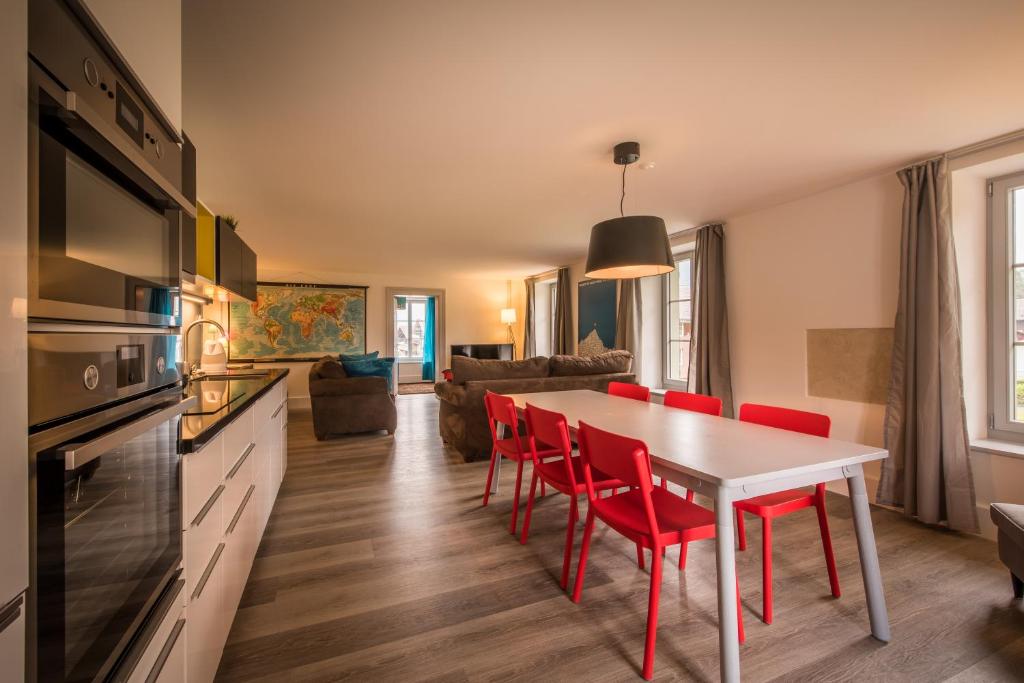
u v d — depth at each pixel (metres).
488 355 8.41
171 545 1.04
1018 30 1.57
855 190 3.19
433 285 8.28
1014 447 2.53
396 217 4.07
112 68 0.85
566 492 2.08
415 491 3.24
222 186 3.19
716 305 4.18
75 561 0.70
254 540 2.06
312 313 7.33
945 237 2.62
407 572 2.12
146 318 0.98
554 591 1.96
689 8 1.47
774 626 1.72
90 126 0.68
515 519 2.56
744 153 2.68
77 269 0.70
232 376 3.14
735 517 2.57
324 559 2.24
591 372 4.33
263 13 1.47
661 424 2.15
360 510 2.89
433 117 2.21
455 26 1.55
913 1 1.43
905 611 1.82
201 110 2.13
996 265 2.71
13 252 0.54
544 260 6.48
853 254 3.20
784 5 1.45
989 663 1.53
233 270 3.28
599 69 1.81
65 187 0.68
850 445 1.73
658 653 1.58
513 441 2.96
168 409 0.98
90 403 0.74
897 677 1.47
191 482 1.14
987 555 2.30
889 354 3.00
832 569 1.91
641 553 2.16
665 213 3.99
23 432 0.56
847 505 2.99
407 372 9.77
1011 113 2.19
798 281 3.58
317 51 1.69
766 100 2.06
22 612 0.56
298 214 3.94
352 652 1.58
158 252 1.05
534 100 2.05
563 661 1.54
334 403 4.79
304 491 3.24
